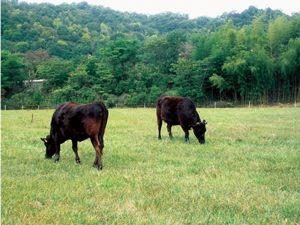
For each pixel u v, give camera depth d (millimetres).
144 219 4477
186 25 112438
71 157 8672
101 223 4430
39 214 4648
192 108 11094
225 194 5582
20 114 25359
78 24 104688
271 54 40406
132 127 15320
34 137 12008
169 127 12016
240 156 8727
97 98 43875
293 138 11922
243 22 87875
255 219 4574
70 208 4902
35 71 55062
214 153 9188
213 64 41281
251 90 39281
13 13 84125
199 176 6723
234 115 23078
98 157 7363
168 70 49531
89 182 6227
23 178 6488
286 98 40062
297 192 5770
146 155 8883
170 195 5496
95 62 49500
